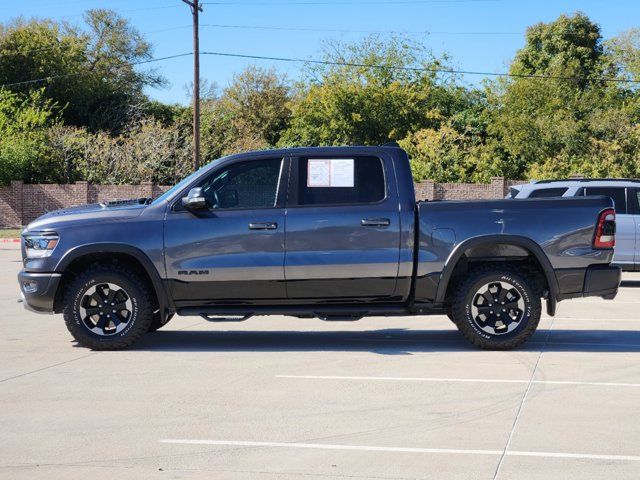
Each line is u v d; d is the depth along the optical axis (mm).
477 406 6543
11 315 12406
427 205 9102
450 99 58875
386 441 5578
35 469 5039
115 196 42219
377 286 9125
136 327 9141
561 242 9062
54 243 9180
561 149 48875
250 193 9211
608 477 4812
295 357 8766
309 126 56562
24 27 65375
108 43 70500
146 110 68688
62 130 48375
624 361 8469
